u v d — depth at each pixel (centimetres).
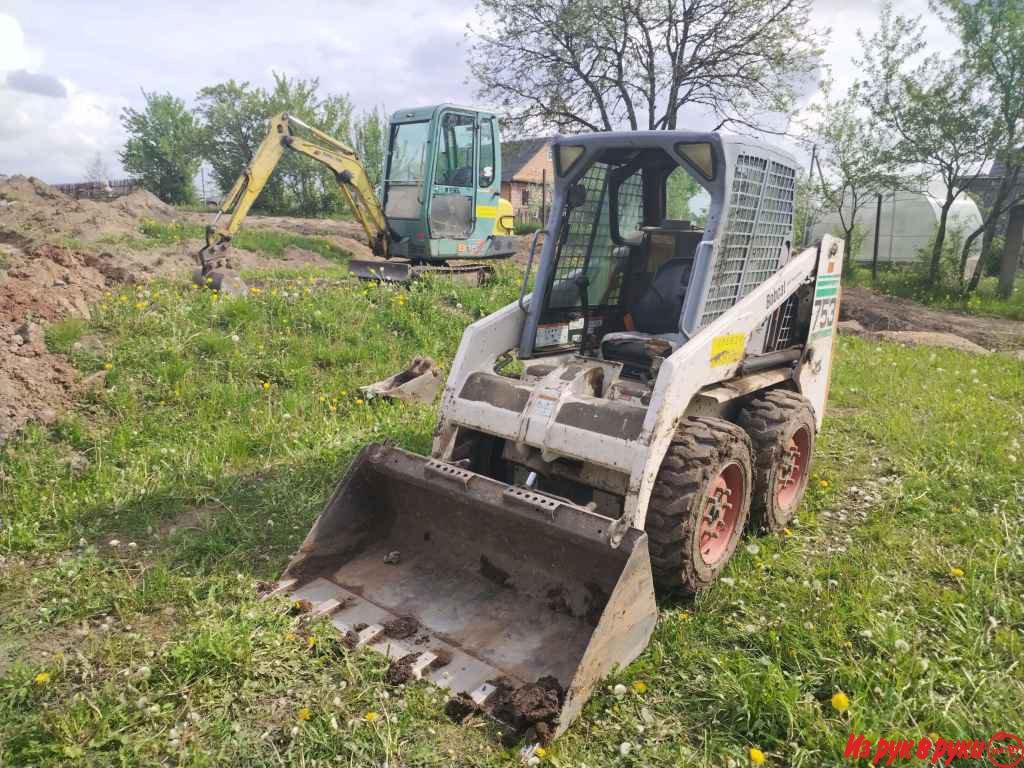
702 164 381
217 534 423
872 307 1463
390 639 325
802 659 321
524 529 344
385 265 1102
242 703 293
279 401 627
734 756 271
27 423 525
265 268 1459
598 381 390
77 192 3262
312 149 1105
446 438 401
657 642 332
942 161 1658
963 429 611
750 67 1944
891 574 393
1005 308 1508
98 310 730
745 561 402
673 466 344
